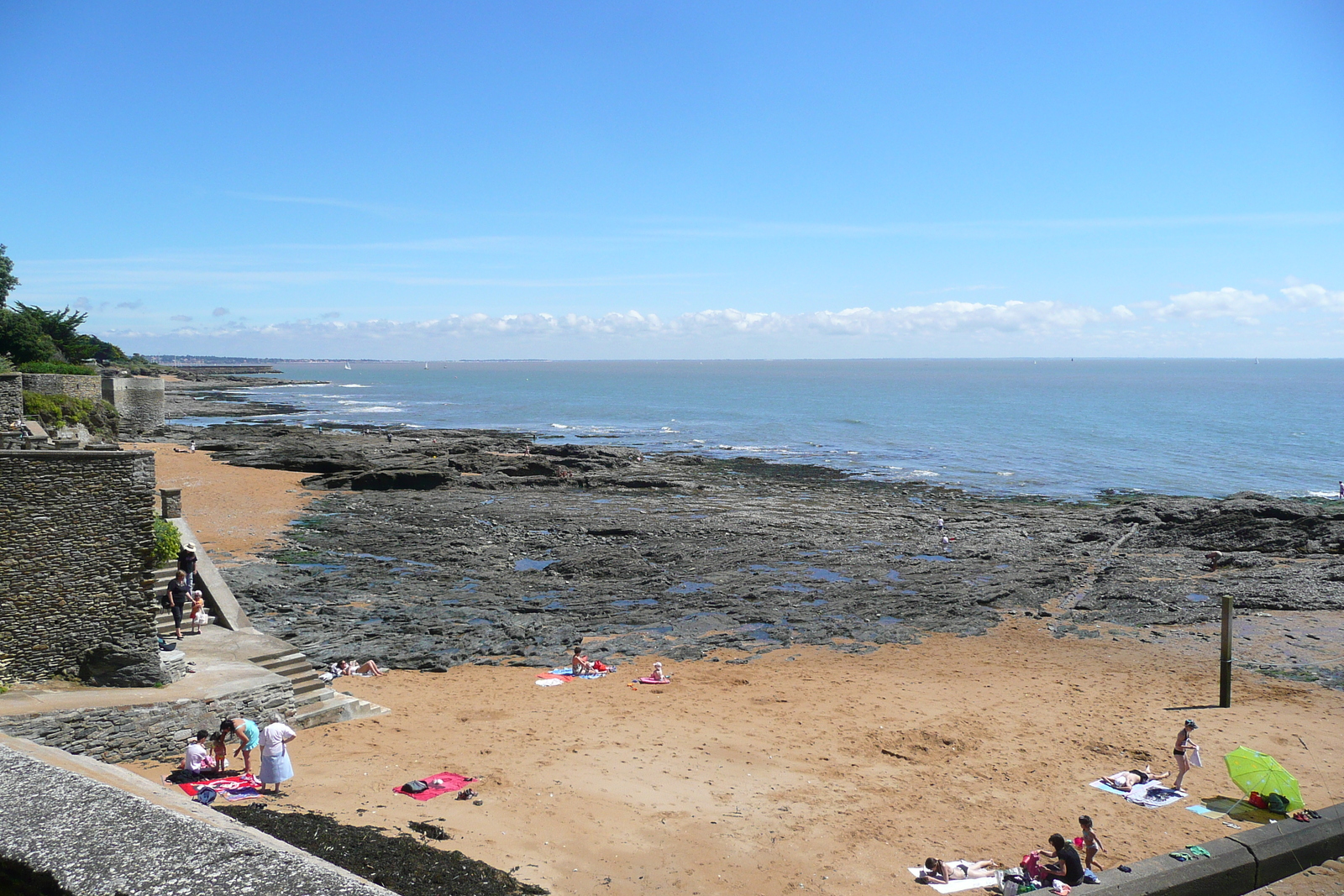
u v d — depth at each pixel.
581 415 135.88
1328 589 34.28
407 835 13.27
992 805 16.59
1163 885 13.36
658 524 47.47
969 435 102.06
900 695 23.53
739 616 31.52
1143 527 46.75
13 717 13.77
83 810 4.34
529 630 29.34
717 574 37.94
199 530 43.25
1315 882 14.45
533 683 24.33
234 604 22.62
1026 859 13.71
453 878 11.91
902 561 40.59
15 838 4.06
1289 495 59.38
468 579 36.41
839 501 57.06
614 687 24.06
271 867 3.90
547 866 13.23
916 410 144.88
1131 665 26.67
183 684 17.28
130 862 3.87
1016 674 25.69
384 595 33.28
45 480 15.48
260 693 17.64
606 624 30.67
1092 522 49.62
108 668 16.39
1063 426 113.19
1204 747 19.78
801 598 34.00
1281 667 26.39
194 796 13.69
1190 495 59.06
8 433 26.14
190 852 3.96
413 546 41.72
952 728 20.81
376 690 22.95
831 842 14.87
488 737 19.27
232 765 15.69
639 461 73.12
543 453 76.31
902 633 29.91
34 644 15.55
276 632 27.95
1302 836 14.98
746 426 115.31
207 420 119.44
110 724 14.93
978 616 31.97
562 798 15.95
